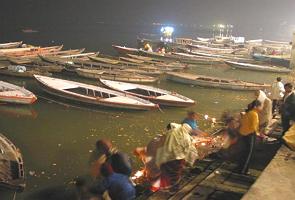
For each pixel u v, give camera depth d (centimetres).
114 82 2431
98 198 766
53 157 1441
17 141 1592
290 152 873
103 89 2233
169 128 938
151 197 895
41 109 2034
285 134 924
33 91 2339
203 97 2516
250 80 3234
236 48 4762
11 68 2630
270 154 1095
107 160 784
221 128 1689
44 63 2934
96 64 3014
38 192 1177
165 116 2044
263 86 2702
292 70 2283
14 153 1282
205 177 973
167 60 3794
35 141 1600
